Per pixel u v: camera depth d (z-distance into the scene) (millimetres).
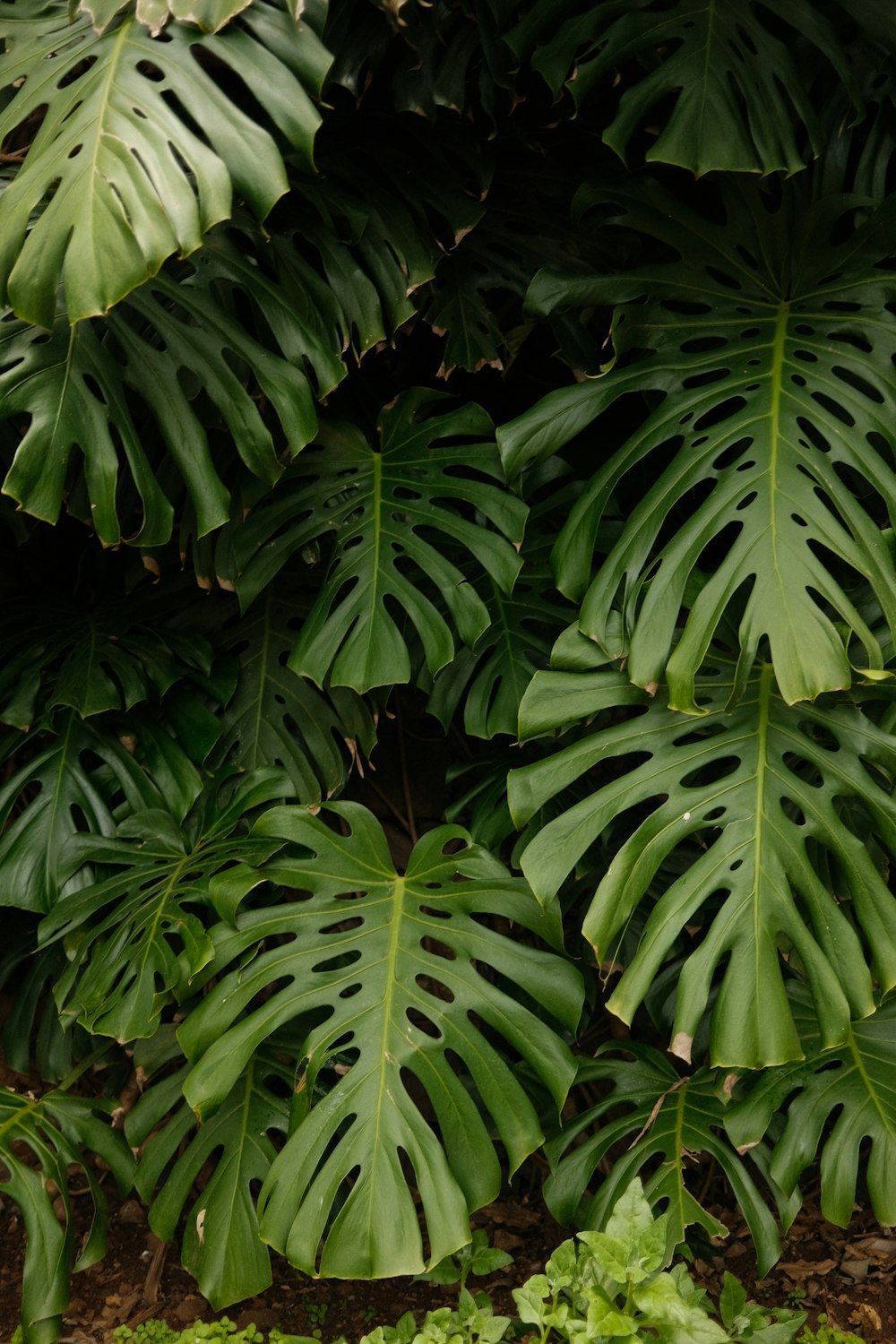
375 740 3496
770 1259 3150
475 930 3205
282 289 3227
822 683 2984
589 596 3139
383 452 3424
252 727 3520
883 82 3264
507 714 3379
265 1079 3514
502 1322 3082
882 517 3441
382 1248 3035
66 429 3115
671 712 3164
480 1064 3131
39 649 3531
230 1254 3219
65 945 3393
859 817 3361
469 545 3305
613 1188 3211
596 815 3117
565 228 3488
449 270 3482
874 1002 3162
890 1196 3094
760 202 3307
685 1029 3016
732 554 3064
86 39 3121
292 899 3902
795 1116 3162
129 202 2930
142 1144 3424
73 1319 3613
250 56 3012
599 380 3230
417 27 3250
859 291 3260
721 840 3090
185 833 3438
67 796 3428
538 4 3193
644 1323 2928
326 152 3373
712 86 3123
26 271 2936
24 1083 3945
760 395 3186
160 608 3586
